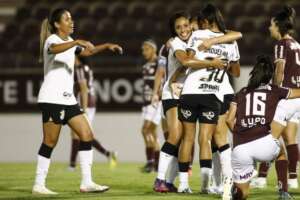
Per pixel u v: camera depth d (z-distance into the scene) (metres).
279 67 25.56
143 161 46.56
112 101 46.97
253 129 21.58
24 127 48.12
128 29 59.91
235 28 58.00
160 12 61.34
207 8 24.23
